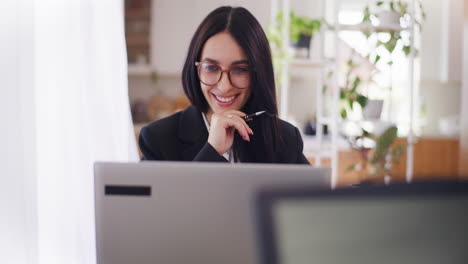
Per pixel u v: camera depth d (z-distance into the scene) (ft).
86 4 5.72
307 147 10.66
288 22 9.89
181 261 2.77
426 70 14.52
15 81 5.10
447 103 14.66
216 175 2.74
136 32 13.30
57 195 5.57
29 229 5.21
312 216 1.67
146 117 13.28
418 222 1.78
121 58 5.98
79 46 5.68
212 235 2.76
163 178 2.72
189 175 2.73
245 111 4.78
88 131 5.80
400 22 9.49
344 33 12.92
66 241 5.61
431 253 1.81
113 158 5.95
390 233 1.74
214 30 4.41
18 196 5.15
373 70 10.19
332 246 1.67
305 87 13.65
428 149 12.85
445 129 13.75
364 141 9.37
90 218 5.72
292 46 10.33
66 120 5.59
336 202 1.69
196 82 4.66
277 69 10.06
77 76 5.65
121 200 2.73
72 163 5.65
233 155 4.71
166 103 13.42
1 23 5.03
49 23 5.48
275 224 1.62
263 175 2.76
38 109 5.45
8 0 5.03
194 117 4.84
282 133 4.96
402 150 9.52
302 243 1.65
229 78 4.45
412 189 1.78
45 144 5.50
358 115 10.79
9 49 5.07
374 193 1.74
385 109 13.67
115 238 2.76
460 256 1.82
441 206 1.81
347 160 11.21
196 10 13.32
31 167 5.22
